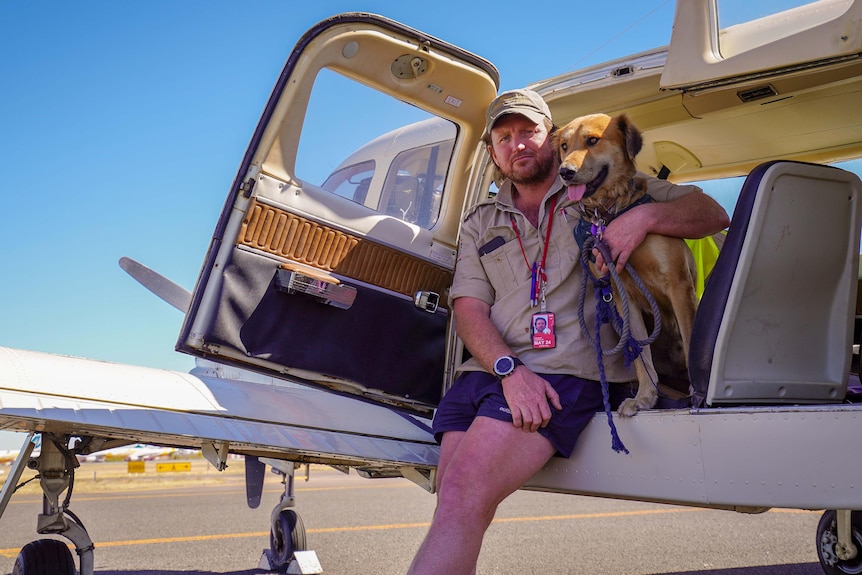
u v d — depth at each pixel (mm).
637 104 2725
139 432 1915
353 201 2672
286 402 2529
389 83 2598
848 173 1886
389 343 2742
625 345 2119
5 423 1858
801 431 1672
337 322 2619
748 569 3598
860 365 2465
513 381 2105
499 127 2441
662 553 4082
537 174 2418
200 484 11672
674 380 2561
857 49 1640
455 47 2590
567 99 2699
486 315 2391
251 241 2430
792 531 4844
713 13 1931
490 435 2049
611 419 2041
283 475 3811
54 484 2283
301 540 3705
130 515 6586
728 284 1862
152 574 3627
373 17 2434
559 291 2301
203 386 2418
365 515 6156
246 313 2428
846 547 2906
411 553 4156
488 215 2482
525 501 7234
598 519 5633
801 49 1725
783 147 3023
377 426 2568
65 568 2307
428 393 2848
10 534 5484
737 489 1771
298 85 2398
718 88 1951
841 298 1982
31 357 2176
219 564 3928
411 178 2814
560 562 3846
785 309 1934
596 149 2324
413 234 2764
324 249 2570
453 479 2012
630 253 2166
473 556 1926
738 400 1901
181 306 3688
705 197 2312
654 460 1953
